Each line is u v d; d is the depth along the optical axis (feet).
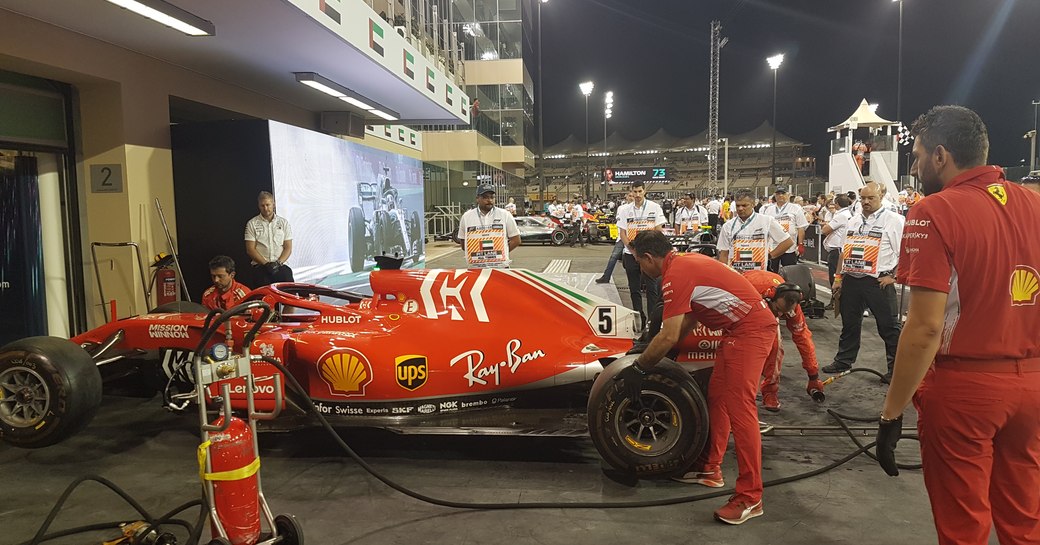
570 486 11.98
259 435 14.71
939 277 6.62
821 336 25.14
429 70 33.40
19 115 19.70
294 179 25.44
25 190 20.29
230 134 23.45
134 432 15.05
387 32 25.95
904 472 12.47
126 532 9.47
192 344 14.79
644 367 11.03
